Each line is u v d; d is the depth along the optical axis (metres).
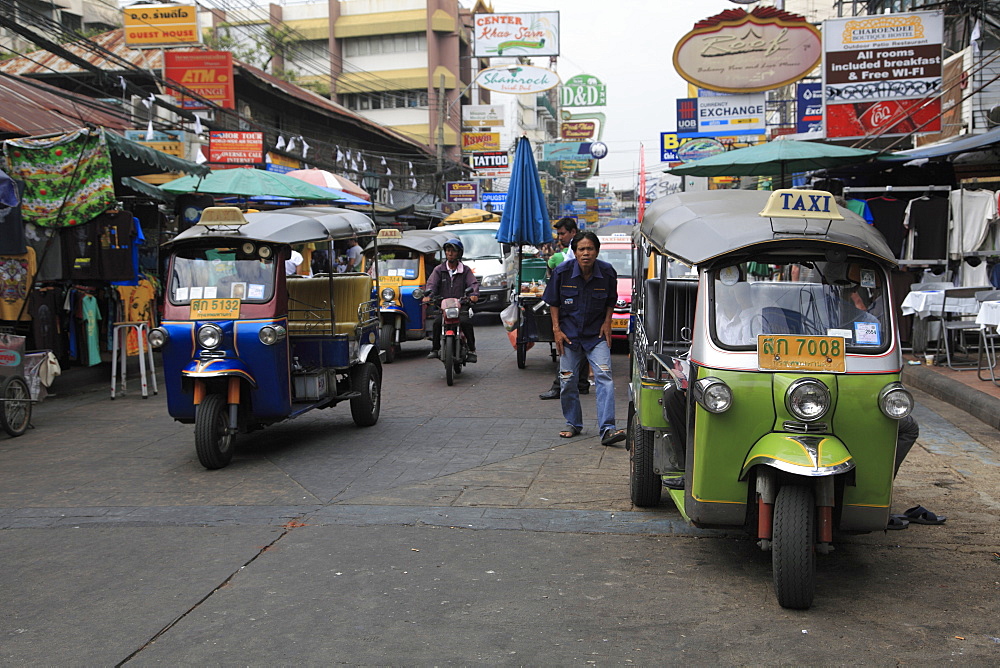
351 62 53.44
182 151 16.73
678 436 5.20
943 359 11.51
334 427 9.07
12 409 8.72
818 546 4.25
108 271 11.17
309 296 8.91
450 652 3.82
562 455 7.50
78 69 21.12
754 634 3.97
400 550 5.18
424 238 17.62
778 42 18.03
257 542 5.36
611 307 7.88
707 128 20.00
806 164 12.77
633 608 4.29
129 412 10.14
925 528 5.46
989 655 3.75
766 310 4.61
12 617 4.29
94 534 5.58
